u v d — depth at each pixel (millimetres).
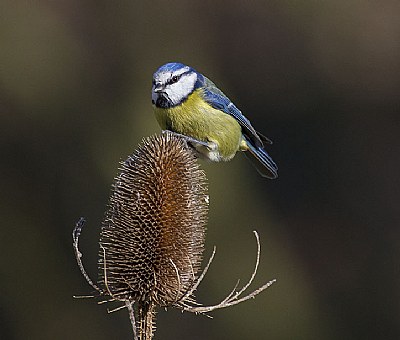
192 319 14266
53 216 15188
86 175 15562
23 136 15711
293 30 17578
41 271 14680
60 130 15898
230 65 17328
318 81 17438
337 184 16719
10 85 15938
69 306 14461
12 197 15258
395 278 15930
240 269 14781
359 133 17172
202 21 17391
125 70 16672
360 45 17656
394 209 16438
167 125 8352
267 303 14766
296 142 17000
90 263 14727
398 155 17078
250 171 15562
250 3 17609
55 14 16750
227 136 8477
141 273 6203
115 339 14227
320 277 15773
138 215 6309
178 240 6328
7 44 16188
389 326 15562
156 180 6402
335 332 15297
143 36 16984
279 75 17406
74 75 16406
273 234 15594
